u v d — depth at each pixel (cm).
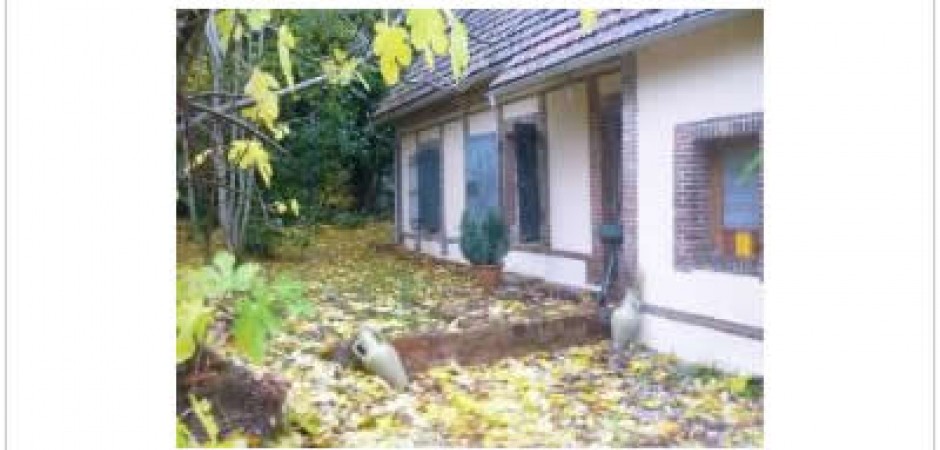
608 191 983
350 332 794
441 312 936
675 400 606
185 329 239
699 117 727
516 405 587
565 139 1077
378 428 518
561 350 779
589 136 1013
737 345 681
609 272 909
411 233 1758
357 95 1827
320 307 973
